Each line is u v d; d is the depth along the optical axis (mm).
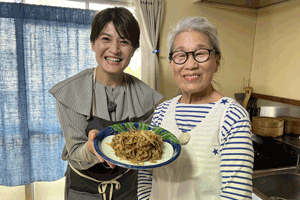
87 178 1214
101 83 1259
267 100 2492
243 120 654
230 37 2701
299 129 2064
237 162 625
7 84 2121
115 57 1140
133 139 763
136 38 1194
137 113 1304
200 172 713
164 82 2598
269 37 2521
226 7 2588
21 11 2059
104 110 1195
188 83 734
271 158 2010
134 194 1285
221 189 666
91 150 949
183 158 750
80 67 2340
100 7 2383
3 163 2236
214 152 700
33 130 2279
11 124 2184
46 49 2188
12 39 2076
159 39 2514
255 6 2531
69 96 1137
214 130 706
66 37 2234
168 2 2482
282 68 2326
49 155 2352
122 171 1225
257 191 1486
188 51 711
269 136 2100
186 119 791
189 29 721
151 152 740
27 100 2217
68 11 2199
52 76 2246
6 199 2422
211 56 712
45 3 2197
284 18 2289
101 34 1124
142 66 2498
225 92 2793
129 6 2463
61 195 2621
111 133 885
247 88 2740
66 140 1120
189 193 732
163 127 869
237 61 2785
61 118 1129
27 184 2342
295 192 1669
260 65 2666
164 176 806
